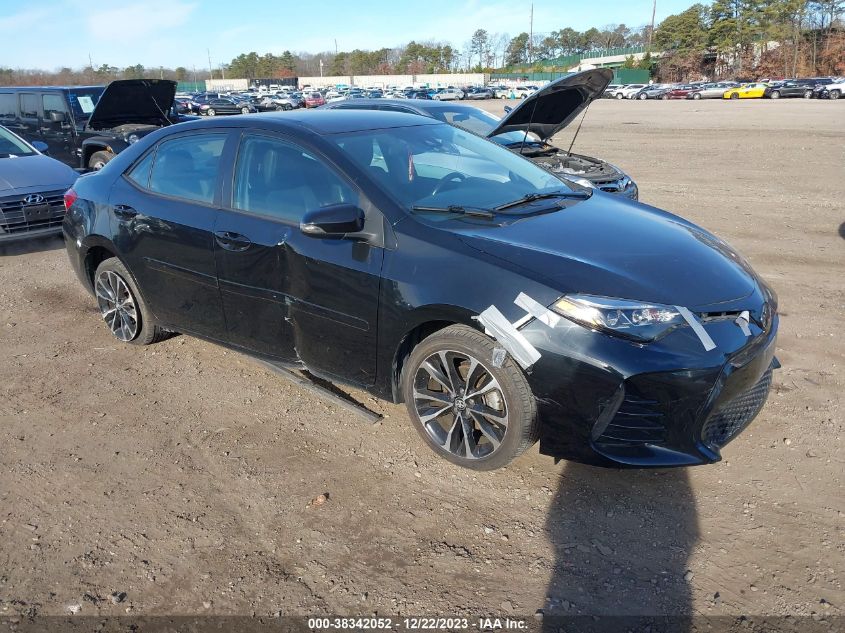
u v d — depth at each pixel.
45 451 3.44
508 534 2.76
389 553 2.68
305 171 3.48
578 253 2.94
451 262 2.94
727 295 2.88
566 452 2.82
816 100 42.72
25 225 7.00
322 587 2.51
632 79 78.75
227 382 4.16
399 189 3.31
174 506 2.99
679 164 13.91
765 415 3.59
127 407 3.87
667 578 2.51
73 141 10.74
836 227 7.88
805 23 71.50
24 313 5.44
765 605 2.37
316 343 3.48
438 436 3.22
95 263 4.86
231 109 41.12
